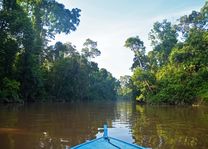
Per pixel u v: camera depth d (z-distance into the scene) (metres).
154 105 56.50
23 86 53.81
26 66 51.56
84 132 17.41
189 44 55.75
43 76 63.06
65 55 75.62
